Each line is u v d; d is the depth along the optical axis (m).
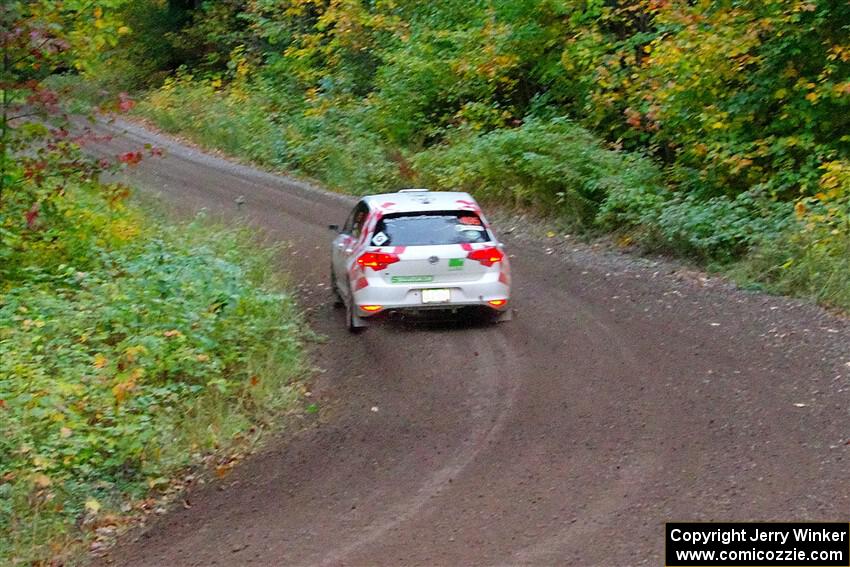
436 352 10.62
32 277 11.45
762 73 15.66
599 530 6.18
